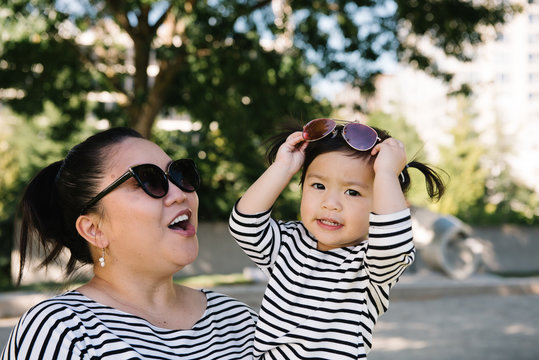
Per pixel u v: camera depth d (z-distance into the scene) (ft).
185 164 5.78
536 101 241.35
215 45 31.78
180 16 29.66
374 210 5.29
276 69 33.14
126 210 5.36
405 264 5.22
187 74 34.12
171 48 30.60
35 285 37.50
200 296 6.29
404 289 38.09
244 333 6.24
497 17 33.91
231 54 32.40
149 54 34.22
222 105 37.55
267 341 5.68
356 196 5.72
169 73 33.45
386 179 5.34
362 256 5.59
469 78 38.55
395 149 5.61
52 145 57.52
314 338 5.54
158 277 5.63
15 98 37.93
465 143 89.76
